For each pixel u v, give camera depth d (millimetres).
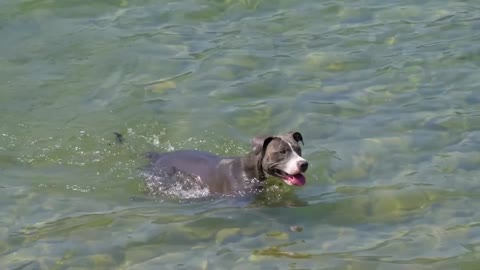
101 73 16031
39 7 18156
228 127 14195
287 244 10836
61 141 13977
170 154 13156
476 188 12070
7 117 14695
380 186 12258
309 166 12867
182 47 16797
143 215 11656
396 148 13297
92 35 17250
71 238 11094
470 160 12828
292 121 14250
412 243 10781
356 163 12930
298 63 16109
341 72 15789
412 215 11484
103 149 13742
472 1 18344
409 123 14016
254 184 12328
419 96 14898
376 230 11141
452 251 10562
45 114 14812
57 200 12180
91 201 12148
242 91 15234
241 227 11273
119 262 10516
